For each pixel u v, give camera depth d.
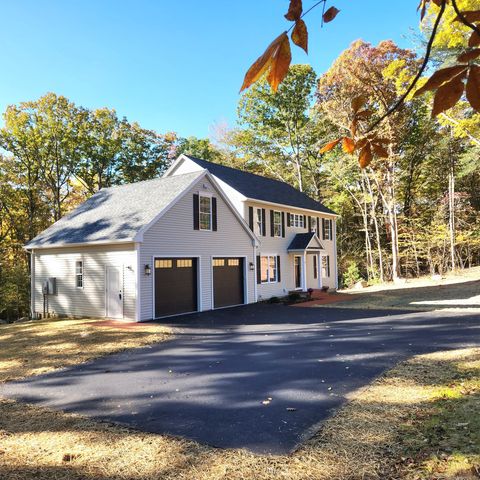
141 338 11.28
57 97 29.36
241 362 8.27
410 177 32.19
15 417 5.57
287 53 1.20
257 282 20.81
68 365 8.67
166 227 15.67
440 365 7.06
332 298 20.97
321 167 35.41
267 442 4.35
